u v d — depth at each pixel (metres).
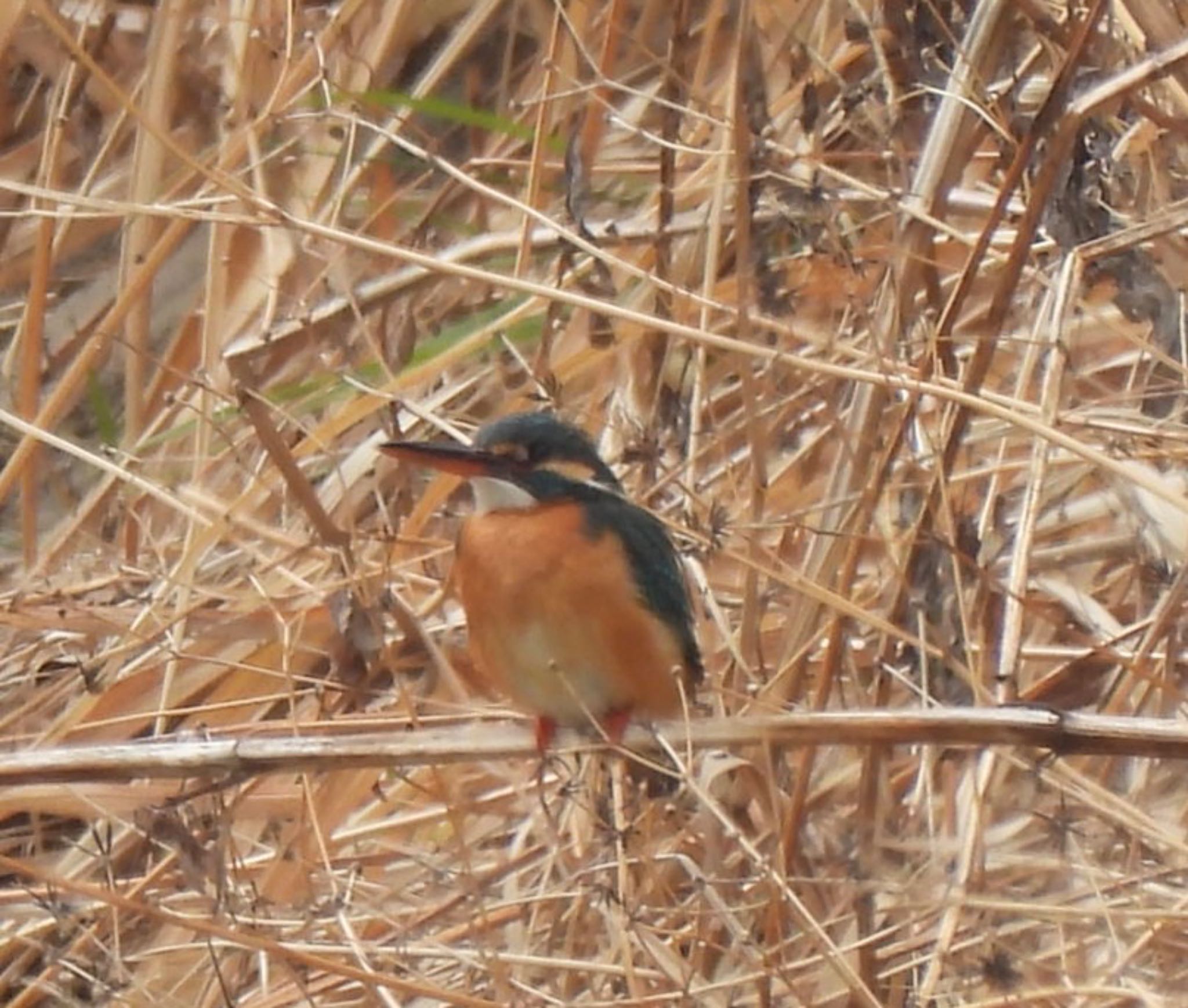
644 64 12.56
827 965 8.54
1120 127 9.95
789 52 11.23
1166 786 10.08
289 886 9.55
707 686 9.66
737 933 7.92
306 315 10.80
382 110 12.61
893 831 9.42
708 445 10.01
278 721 10.00
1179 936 8.82
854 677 9.54
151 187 11.94
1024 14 9.57
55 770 7.38
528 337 11.75
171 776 7.38
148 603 10.98
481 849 10.37
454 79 13.46
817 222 9.52
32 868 7.84
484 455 8.91
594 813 8.43
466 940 9.46
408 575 10.80
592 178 12.27
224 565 11.48
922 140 10.54
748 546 9.74
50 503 13.20
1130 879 8.23
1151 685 9.49
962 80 9.24
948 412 9.30
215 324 11.66
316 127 12.55
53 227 11.81
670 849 9.34
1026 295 11.64
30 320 11.55
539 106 11.09
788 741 7.57
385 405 11.07
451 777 10.45
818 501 10.66
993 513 10.23
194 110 13.11
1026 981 8.82
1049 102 8.70
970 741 7.35
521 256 10.73
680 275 11.01
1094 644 9.59
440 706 10.35
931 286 9.80
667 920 9.40
